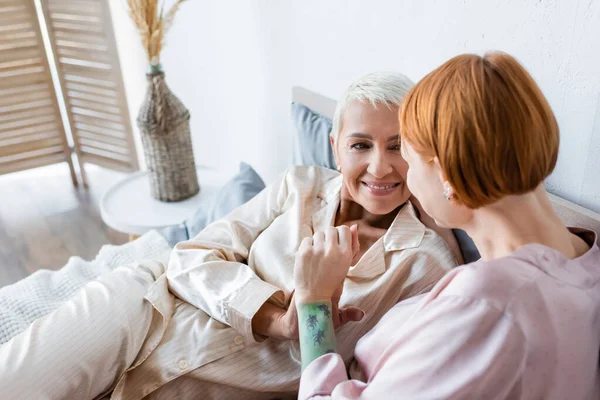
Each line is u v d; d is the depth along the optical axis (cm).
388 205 116
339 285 98
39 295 132
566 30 99
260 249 127
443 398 62
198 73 238
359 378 93
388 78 109
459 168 62
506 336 61
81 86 270
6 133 266
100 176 309
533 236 67
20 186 299
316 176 136
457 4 119
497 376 62
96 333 110
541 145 61
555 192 111
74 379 107
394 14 136
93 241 252
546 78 105
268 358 115
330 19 156
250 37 194
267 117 203
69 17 254
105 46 249
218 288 117
